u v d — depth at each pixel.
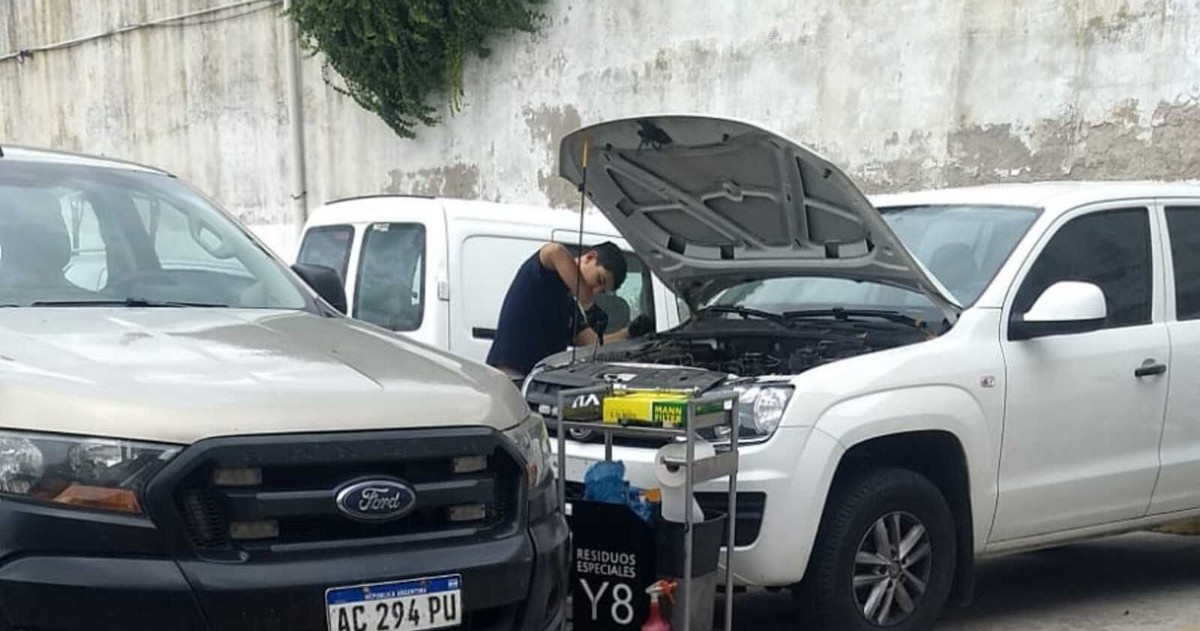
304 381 3.16
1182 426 5.53
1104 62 9.18
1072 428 5.13
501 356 6.15
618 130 4.83
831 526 4.49
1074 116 9.35
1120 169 9.14
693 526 4.08
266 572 2.86
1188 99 8.75
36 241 4.07
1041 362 5.03
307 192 16.25
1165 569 6.71
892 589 4.68
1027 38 9.58
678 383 4.44
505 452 3.33
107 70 19.25
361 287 7.40
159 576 2.77
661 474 4.12
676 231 5.62
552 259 6.13
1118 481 5.30
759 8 11.34
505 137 13.70
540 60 13.26
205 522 2.87
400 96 14.29
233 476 2.88
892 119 10.44
